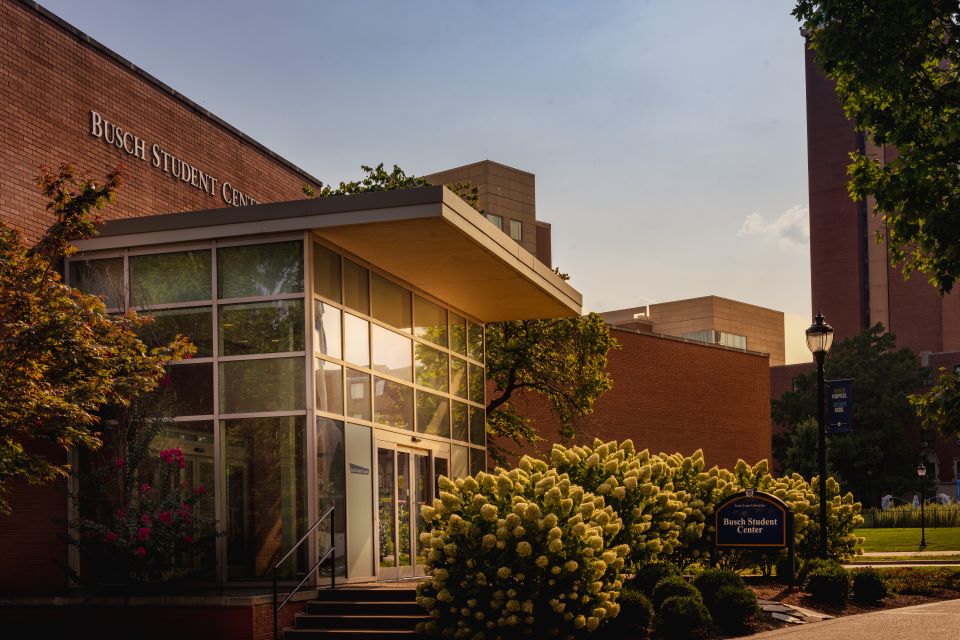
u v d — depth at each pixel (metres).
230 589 15.09
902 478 79.44
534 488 14.33
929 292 98.00
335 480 15.86
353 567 16.19
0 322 12.28
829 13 19.03
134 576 14.34
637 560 15.95
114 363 13.45
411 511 18.70
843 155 104.69
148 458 15.52
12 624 14.93
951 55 19.00
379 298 18.17
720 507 17.20
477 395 22.78
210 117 23.62
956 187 19.44
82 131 19.23
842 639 12.61
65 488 15.44
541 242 73.50
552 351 28.47
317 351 15.69
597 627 13.32
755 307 114.94
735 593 14.27
